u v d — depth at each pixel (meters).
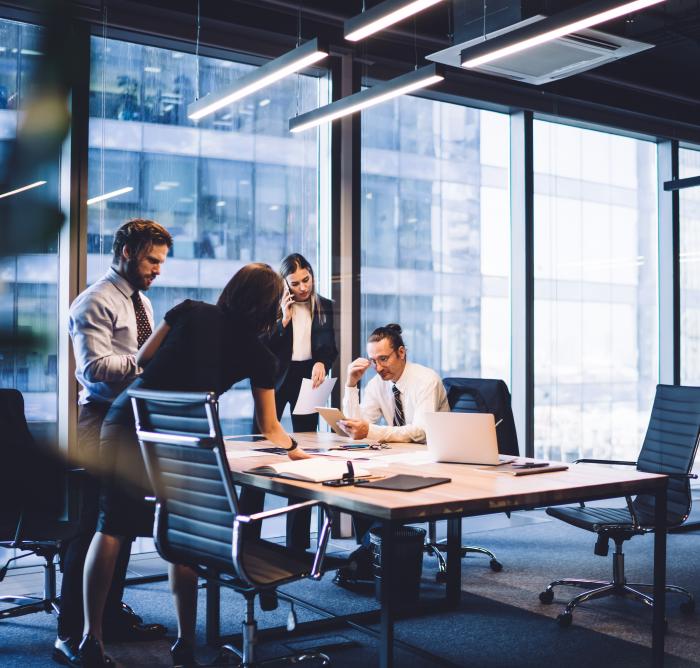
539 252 6.14
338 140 5.28
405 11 3.24
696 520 5.62
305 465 2.67
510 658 3.02
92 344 2.89
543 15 4.51
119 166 4.52
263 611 3.61
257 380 2.60
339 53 5.20
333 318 4.95
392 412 3.94
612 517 3.56
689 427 3.67
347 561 2.44
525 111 6.03
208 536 2.25
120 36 4.52
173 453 2.29
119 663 2.91
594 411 6.41
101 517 2.67
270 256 5.12
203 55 4.85
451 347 5.88
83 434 2.83
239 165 4.98
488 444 2.83
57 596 3.57
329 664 2.66
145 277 2.99
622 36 4.54
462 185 5.92
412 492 2.33
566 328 6.26
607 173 6.49
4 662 2.92
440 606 3.62
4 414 2.55
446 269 5.86
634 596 3.47
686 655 3.06
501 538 5.06
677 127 6.64
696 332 6.75
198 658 2.96
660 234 6.74
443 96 5.72
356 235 5.35
